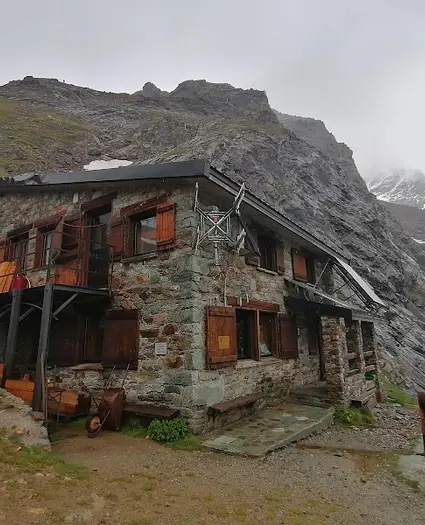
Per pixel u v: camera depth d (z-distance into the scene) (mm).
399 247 36750
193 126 43094
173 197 8586
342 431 8734
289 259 12367
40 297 9320
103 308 9281
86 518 3695
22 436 5805
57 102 52875
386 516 4508
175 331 7863
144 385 8023
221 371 8219
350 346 12055
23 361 10844
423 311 30453
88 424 7289
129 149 39281
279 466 6004
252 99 64375
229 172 25750
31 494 4027
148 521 3834
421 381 19156
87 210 10359
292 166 31203
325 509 4574
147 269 8625
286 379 10852
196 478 5262
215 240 8117
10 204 12773
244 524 3990
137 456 6117
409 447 7570
